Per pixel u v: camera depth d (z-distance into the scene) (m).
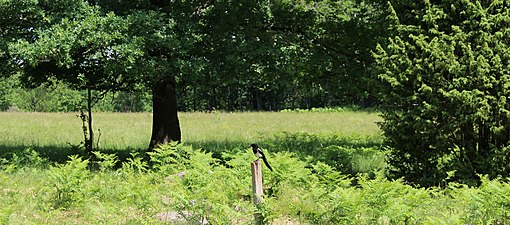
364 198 8.32
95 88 16.73
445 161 11.79
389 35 14.31
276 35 16.45
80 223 8.99
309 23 17.06
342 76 16.61
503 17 10.99
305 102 77.06
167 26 14.20
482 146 11.45
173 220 8.73
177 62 13.77
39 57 12.84
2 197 10.34
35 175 13.03
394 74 11.53
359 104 62.03
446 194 10.86
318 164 12.30
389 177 12.03
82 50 13.84
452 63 10.91
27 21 13.81
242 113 47.19
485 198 8.63
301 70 17.11
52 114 43.06
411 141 11.68
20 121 34.62
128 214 9.33
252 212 8.27
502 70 10.74
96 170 13.90
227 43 14.84
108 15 13.38
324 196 8.63
